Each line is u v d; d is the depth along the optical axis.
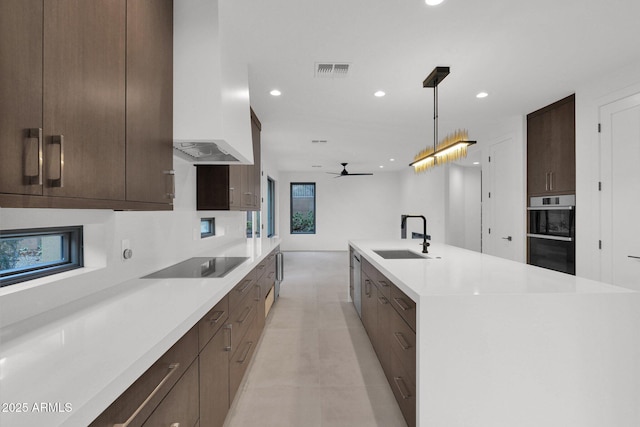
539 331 1.63
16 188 0.85
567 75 3.11
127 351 0.97
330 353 3.07
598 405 1.65
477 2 2.03
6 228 1.20
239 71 2.35
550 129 3.92
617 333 1.65
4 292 1.21
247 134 2.60
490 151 5.07
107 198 1.24
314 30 2.32
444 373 1.62
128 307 1.42
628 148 2.93
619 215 3.02
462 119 4.56
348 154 7.32
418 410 1.63
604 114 3.14
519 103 3.90
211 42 1.91
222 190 3.21
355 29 2.31
